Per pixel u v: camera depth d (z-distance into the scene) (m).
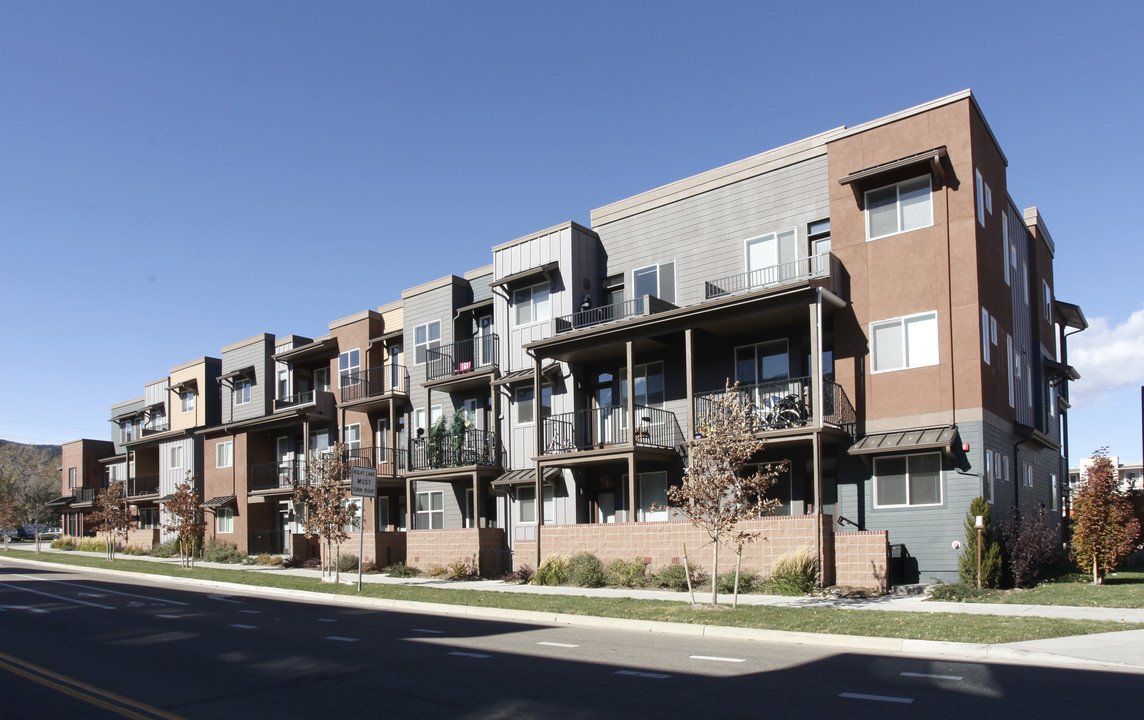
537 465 26.62
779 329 24.02
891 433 21.25
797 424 21.84
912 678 10.18
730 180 25.66
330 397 39.47
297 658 12.52
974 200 20.84
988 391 20.88
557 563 24.59
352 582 27.42
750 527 21.23
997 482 21.08
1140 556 28.94
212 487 45.78
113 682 10.78
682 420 25.61
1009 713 8.23
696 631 14.98
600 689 9.81
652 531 23.31
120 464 60.91
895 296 21.67
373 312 37.94
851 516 21.67
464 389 32.38
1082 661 11.04
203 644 14.13
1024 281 26.78
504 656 12.44
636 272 27.67
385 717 8.66
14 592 25.02
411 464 32.03
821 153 23.69
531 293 29.36
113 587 27.30
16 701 9.67
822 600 18.28
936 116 21.48
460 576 28.00
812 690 9.56
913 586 19.39
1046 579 20.27
